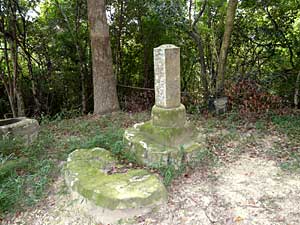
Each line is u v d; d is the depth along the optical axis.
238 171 3.36
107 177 2.92
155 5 6.38
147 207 2.57
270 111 5.46
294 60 6.24
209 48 6.78
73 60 7.32
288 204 2.68
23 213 2.76
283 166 3.39
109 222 2.51
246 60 6.68
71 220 2.62
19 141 4.00
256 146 4.06
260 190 2.93
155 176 2.96
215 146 4.07
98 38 5.92
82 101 7.34
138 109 6.65
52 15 6.95
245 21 6.46
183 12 6.35
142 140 3.60
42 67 7.29
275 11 6.27
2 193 2.79
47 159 3.75
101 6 5.84
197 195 2.87
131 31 7.26
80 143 4.20
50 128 5.17
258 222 2.44
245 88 5.66
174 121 3.61
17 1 6.34
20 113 6.88
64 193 2.98
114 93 6.29
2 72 6.92
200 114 5.75
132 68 7.67
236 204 2.70
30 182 3.17
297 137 4.28
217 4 6.43
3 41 6.85
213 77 6.32
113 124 5.20
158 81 3.62
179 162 3.38
